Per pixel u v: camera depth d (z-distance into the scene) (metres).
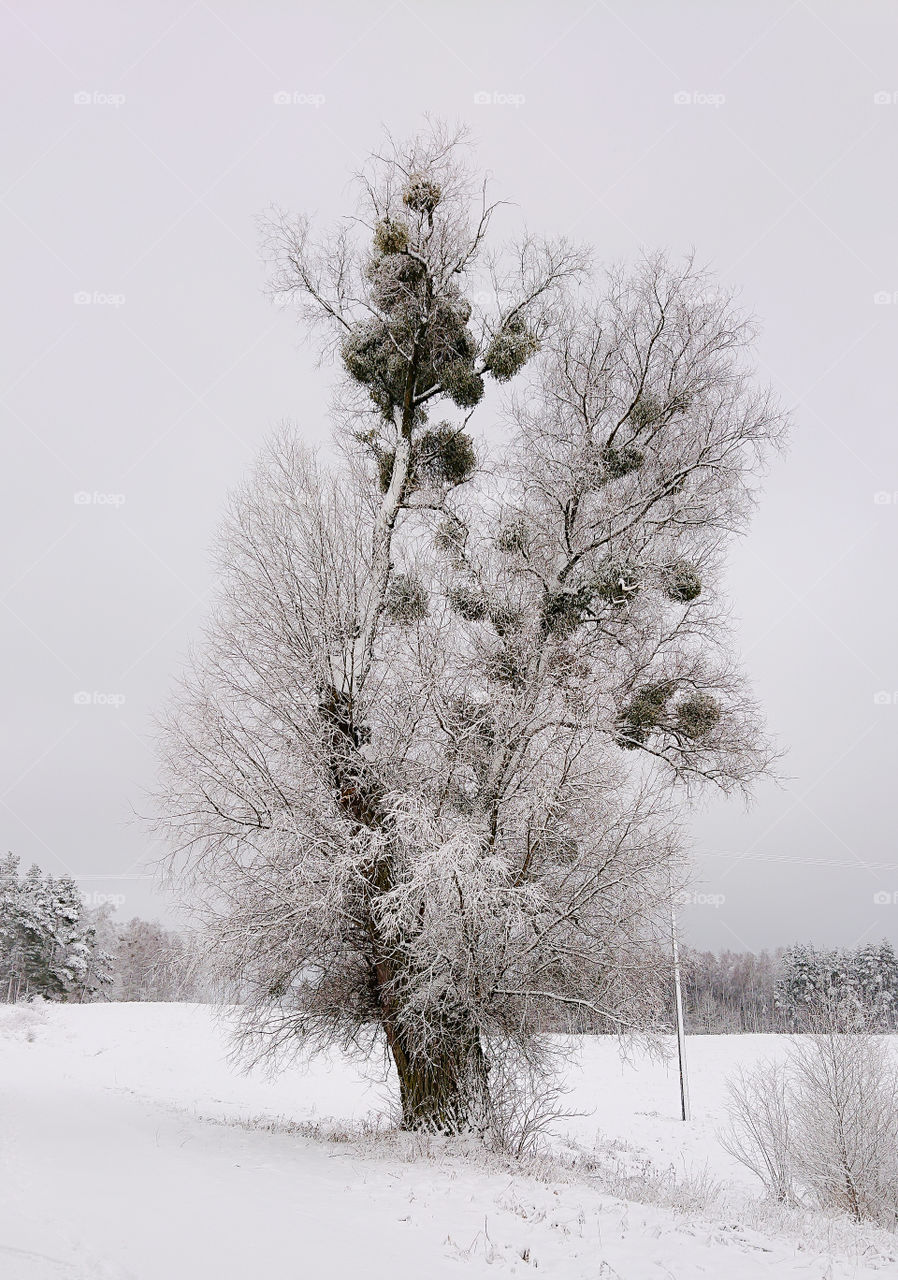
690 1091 28.95
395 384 15.26
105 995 55.94
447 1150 10.88
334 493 14.50
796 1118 12.48
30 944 53.25
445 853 10.34
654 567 13.65
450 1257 6.01
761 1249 7.77
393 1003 12.35
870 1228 10.71
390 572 14.12
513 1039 12.44
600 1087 29.73
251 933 11.95
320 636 13.20
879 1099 11.98
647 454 14.80
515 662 13.00
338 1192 7.88
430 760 12.63
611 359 15.05
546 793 11.38
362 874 12.12
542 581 14.05
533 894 10.72
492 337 14.66
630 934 12.01
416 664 12.68
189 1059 27.02
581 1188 9.62
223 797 12.52
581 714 12.55
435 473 15.30
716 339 14.60
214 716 12.70
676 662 14.50
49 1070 23.27
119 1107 14.77
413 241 14.41
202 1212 6.52
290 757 12.54
